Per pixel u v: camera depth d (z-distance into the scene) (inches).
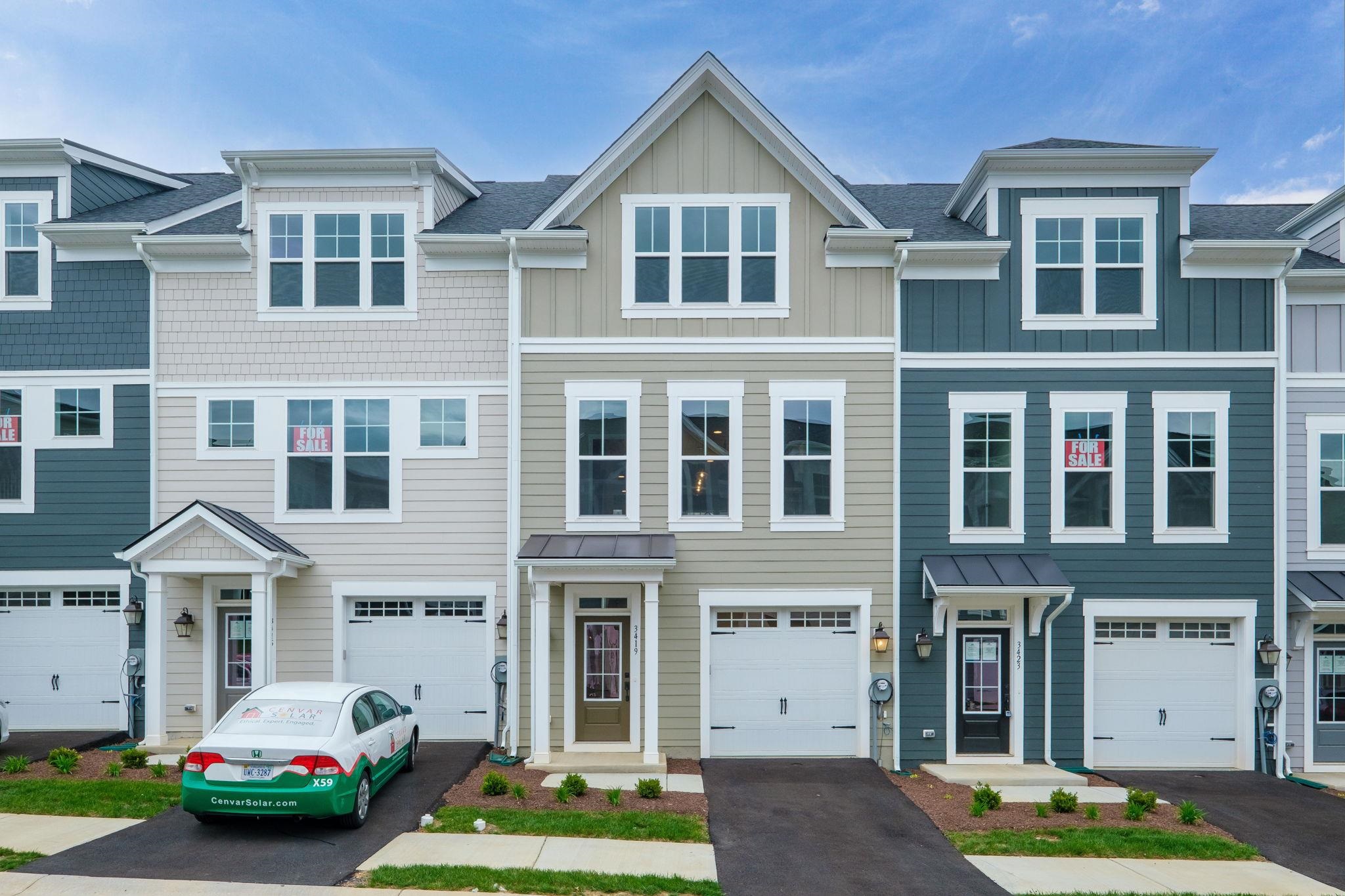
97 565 550.6
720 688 530.6
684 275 538.3
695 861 354.9
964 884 338.3
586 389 533.6
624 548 504.7
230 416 553.0
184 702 537.3
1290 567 543.2
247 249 548.7
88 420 555.5
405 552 547.2
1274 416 532.7
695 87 530.3
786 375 533.6
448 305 553.0
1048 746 521.3
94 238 547.5
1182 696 530.3
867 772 494.6
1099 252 538.0
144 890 302.2
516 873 328.8
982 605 514.6
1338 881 351.3
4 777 443.2
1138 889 336.2
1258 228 592.4
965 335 535.2
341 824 376.5
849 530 528.7
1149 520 530.3
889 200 668.7
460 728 546.6
